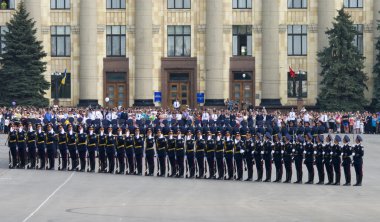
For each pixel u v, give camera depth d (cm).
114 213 4512
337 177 5931
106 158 6519
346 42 11794
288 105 12362
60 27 12481
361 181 5912
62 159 6688
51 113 9475
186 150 6250
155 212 4559
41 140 6675
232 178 6188
